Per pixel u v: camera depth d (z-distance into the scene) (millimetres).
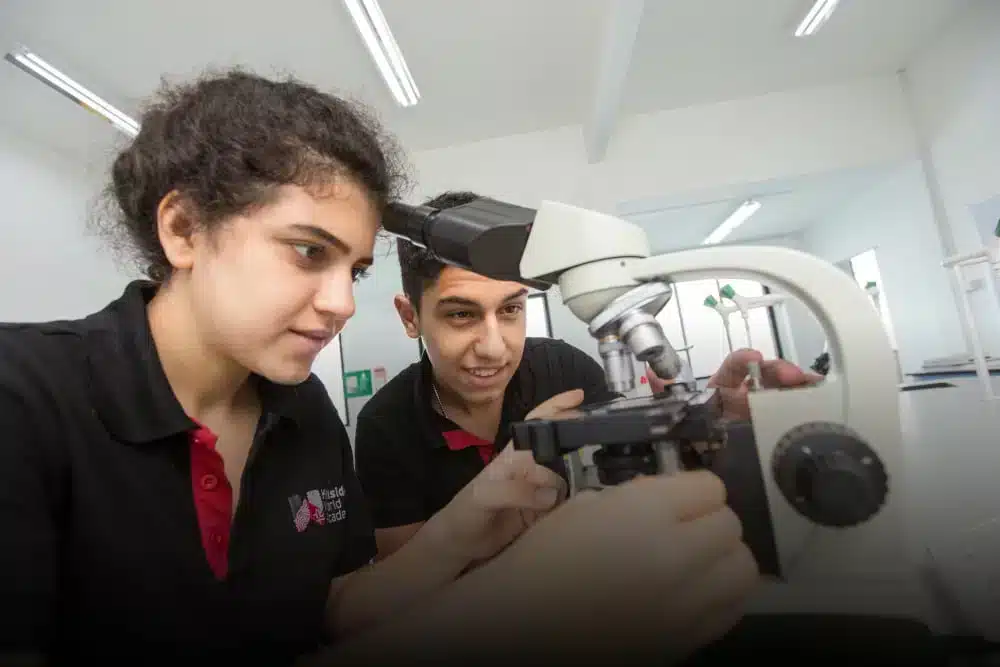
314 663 348
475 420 950
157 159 475
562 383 1032
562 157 2678
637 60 2232
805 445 356
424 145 2713
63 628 426
